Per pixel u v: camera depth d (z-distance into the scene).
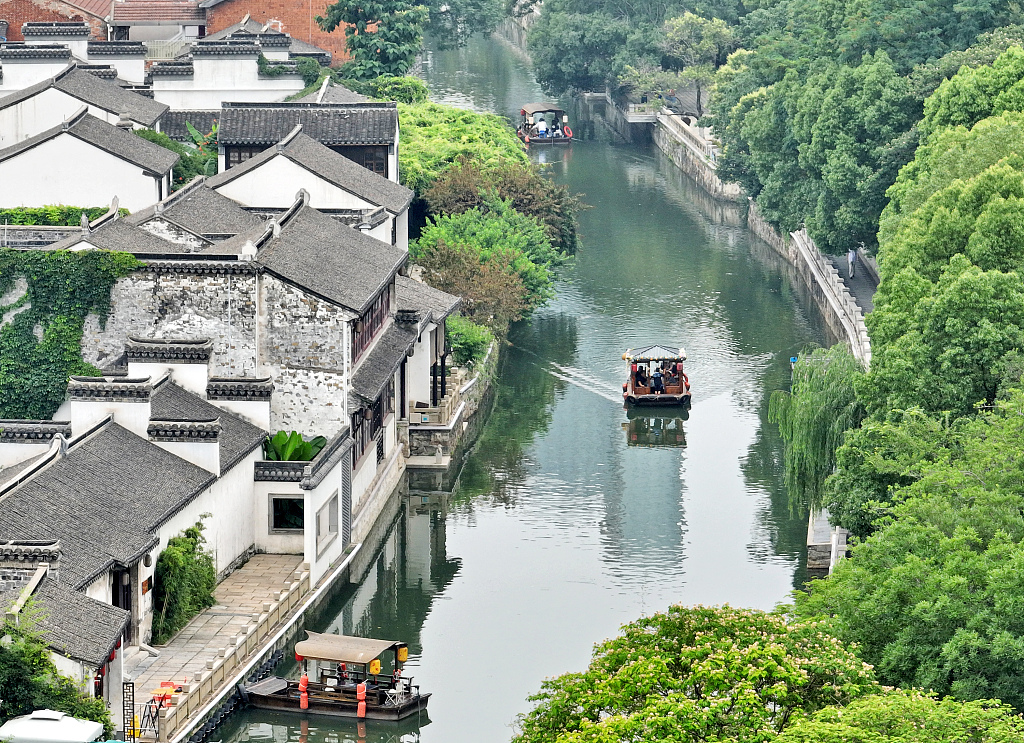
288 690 71.69
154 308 90.31
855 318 121.75
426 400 107.56
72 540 68.19
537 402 119.50
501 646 79.62
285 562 84.12
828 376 86.06
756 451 109.06
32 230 106.81
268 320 88.38
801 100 140.62
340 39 194.38
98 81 140.12
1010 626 55.47
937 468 65.56
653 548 91.62
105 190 120.44
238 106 135.75
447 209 143.00
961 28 137.88
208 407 83.94
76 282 90.88
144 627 72.69
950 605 55.91
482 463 107.56
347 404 88.69
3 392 92.31
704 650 51.75
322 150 126.94
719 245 166.62
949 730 46.62
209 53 154.00
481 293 124.44
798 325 137.25
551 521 96.69
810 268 147.00
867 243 135.38
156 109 140.25
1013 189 88.50
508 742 69.56
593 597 85.31
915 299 82.94
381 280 95.62
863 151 132.25
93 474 73.50
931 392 77.75
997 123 100.44
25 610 60.44
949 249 87.88
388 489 98.44
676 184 197.00
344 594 86.31
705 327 136.75
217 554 80.44
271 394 86.56
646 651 52.66
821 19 152.12
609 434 112.69
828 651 52.62
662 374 119.12
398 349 99.12
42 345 91.75
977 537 59.69
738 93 174.00
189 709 67.38
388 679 74.81
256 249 88.56
